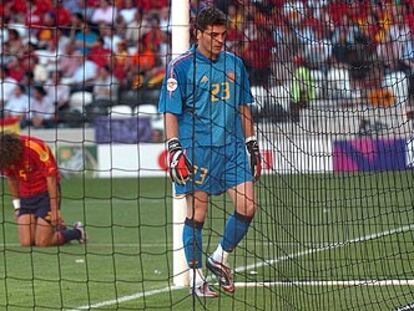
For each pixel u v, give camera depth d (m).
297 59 25.27
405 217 34.22
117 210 44.81
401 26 31.36
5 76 65.44
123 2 70.50
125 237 35.41
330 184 30.44
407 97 34.44
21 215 32.50
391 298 21.97
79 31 69.06
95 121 61.81
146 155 61.66
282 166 21.98
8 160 31.56
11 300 22.42
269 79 22.08
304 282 23.03
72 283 24.88
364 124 34.28
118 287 24.23
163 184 56.28
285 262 22.25
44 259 29.53
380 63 33.50
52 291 23.66
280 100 22.42
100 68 67.50
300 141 24.98
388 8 30.05
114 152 61.66
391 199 33.53
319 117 27.61
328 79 33.62
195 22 22.22
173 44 24.44
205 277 23.55
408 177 33.84
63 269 27.36
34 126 63.66
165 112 22.23
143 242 33.84
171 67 22.31
